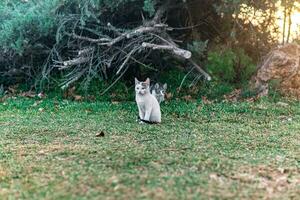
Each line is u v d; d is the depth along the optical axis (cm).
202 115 1209
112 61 1647
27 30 1606
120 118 1173
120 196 541
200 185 584
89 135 941
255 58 1750
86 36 1694
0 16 1719
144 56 1658
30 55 1702
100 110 1303
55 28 1636
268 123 1126
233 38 1667
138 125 1068
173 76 1667
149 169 654
